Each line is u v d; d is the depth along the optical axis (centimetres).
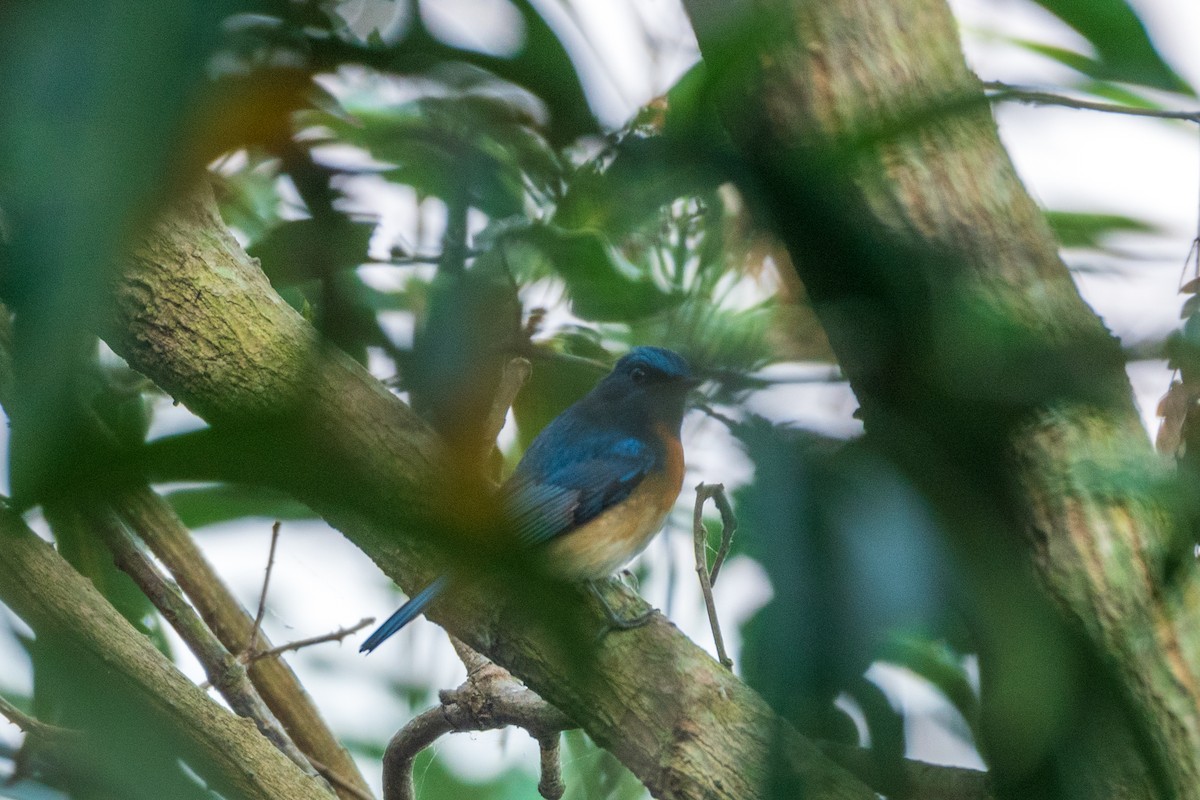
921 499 342
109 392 707
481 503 214
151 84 186
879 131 321
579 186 317
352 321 397
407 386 383
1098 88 473
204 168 197
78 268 176
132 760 438
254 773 688
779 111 439
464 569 212
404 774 904
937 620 375
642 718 650
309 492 187
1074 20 400
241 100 213
